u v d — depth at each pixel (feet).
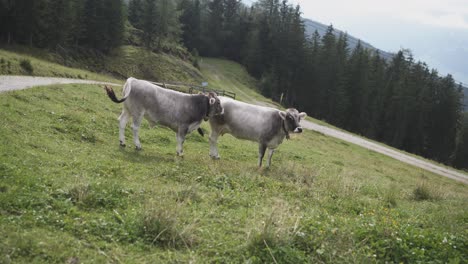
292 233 21.67
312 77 263.90
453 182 93.56
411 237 24.18
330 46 275.59
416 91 257.34
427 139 255.91
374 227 24.45
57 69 117.91
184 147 50.44
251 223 23.47
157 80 212.43
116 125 50.06
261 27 318.04
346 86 251.19
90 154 33.78
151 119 39.47
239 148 58.49
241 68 321.11
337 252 21.62
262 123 44.11
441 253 23.30
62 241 17.72
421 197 45.88
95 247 18.01
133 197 24.48
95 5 205.16
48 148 31.68
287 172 42.96
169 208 21.45
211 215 24.25
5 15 171.53
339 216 29.14
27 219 18.75
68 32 187.93
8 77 79.51
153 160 36.50
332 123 251.39
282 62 283.59
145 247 18.92
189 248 19.77
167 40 268.00
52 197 21.54
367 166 76.64
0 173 22.65
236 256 19.69
